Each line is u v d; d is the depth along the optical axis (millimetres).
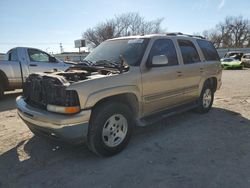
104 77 3746
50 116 3451
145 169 3562
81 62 4891
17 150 4207
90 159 3877
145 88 4324
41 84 3781
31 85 4078
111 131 3887
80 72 3893
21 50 9023
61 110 3441
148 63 4391
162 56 4258
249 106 7344
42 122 3541
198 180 3266
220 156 3951
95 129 3643
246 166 3621
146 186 3148
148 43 4559
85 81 3533
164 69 4711
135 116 4367
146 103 4422
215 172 3457
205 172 3461
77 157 3945
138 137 4766
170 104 5102
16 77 8797
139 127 5320
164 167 3611
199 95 6000
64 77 3711
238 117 6137
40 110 3713
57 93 3508
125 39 5000
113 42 5129
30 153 4090
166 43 4984
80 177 3375
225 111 6727
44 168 3617
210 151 4137
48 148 4266
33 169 3592
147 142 4520
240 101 8117
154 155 4000
